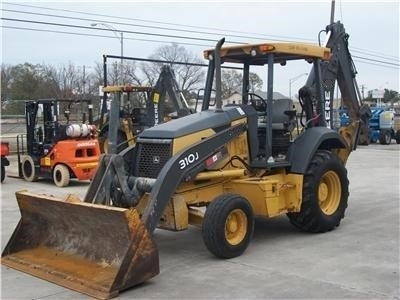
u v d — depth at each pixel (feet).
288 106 26.22
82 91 156.46
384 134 100.89
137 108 58.59
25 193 21.66
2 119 132.77
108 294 17.31
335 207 26.45
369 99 219.61
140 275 18.08
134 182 21.61
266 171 24.59
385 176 47.78
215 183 23.39
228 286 18.45
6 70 160.25
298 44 24.61
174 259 21.94
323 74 29.43
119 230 18.42
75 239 20.68
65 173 45.11
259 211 23.38
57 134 46.52
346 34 30.94
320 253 22.34
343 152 30.60
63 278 19.04
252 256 22.06
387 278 19.02
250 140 24.26
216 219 21.07
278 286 18.34
